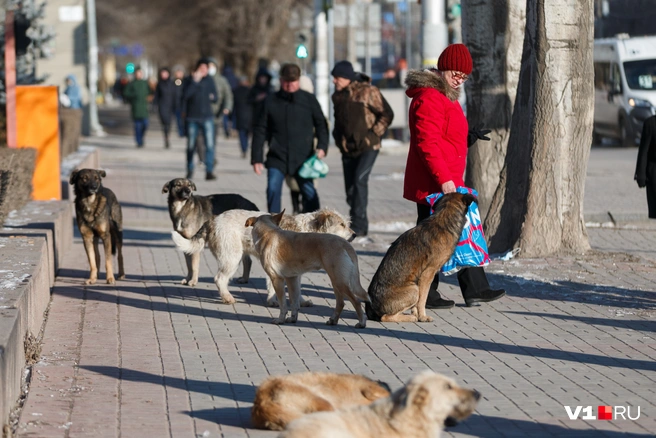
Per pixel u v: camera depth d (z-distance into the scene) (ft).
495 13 56.65
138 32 299.99
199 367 31.35
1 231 44.06
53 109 69.21
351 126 59.06
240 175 101.96
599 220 67.92
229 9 237.25
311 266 37.45
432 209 38.70
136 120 142.82
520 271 48.14
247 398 27.86
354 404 24.08
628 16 176.86
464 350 33.65
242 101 124.77
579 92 51.29
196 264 46.09
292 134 55.06
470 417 26.08
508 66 57.11
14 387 26.48
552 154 51.29
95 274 46.68
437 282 40.42
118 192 87.35
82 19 171.32
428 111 38.14
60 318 38.50
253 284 46.93
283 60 245.65
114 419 25.81
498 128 57.52
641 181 57.31
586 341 34.88
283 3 232.94
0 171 48.26
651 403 27.40
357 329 37.01
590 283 45.32
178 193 46.34
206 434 24.36
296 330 36.91
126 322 38.04
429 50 90.48
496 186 57.72
